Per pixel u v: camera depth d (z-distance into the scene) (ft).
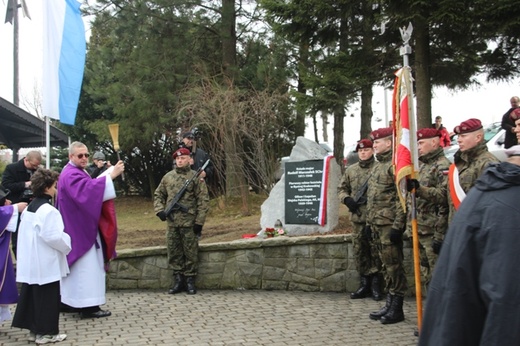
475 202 7.16
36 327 18.01
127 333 19.03
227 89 46.44
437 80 42.04
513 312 6.44
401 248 19.38
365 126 55.72
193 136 27.09
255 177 46.11
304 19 35.96
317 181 29.53
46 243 18.03
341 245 24.75
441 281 7.13
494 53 37.40
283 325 19.45
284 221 30.37
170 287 26.48
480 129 15.37
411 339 17.33
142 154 67.82
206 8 55.21
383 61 38.70
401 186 16.46
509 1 29.17
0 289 19.33
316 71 45.29
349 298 23.47
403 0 30.68
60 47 30.30
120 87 54.60
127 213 57.98
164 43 54.75
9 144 45.01
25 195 25.75
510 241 6.66
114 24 56.39
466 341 6.78
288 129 54.60
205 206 25.18
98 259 21.63
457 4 29.55
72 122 30.91
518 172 7.02
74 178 21.27
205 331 18.99
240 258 26.13
